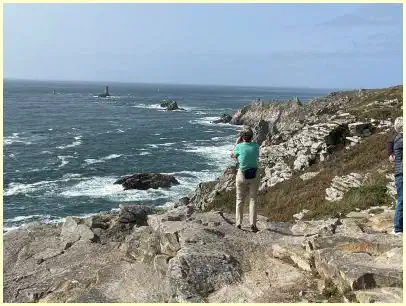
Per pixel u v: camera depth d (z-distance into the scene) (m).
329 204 19.25
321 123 36.03
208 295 8.54
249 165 11.61
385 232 11.27
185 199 37.56
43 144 70.94
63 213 38.56
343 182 21.80
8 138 75.44
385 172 21.44
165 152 68.12
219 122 112.69
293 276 9.05
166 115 129.12
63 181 48.97
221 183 33.31
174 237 11.20
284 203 23.25
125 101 188.50
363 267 7.74
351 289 7.35
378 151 26.17
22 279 11.79
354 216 14.43
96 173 53.12
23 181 48.19
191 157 64.62
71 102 169.62
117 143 75.00
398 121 10.45
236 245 10.84
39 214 38.06
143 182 47.16
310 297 7.82
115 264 11.62
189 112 141.62
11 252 14.18
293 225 13.10
